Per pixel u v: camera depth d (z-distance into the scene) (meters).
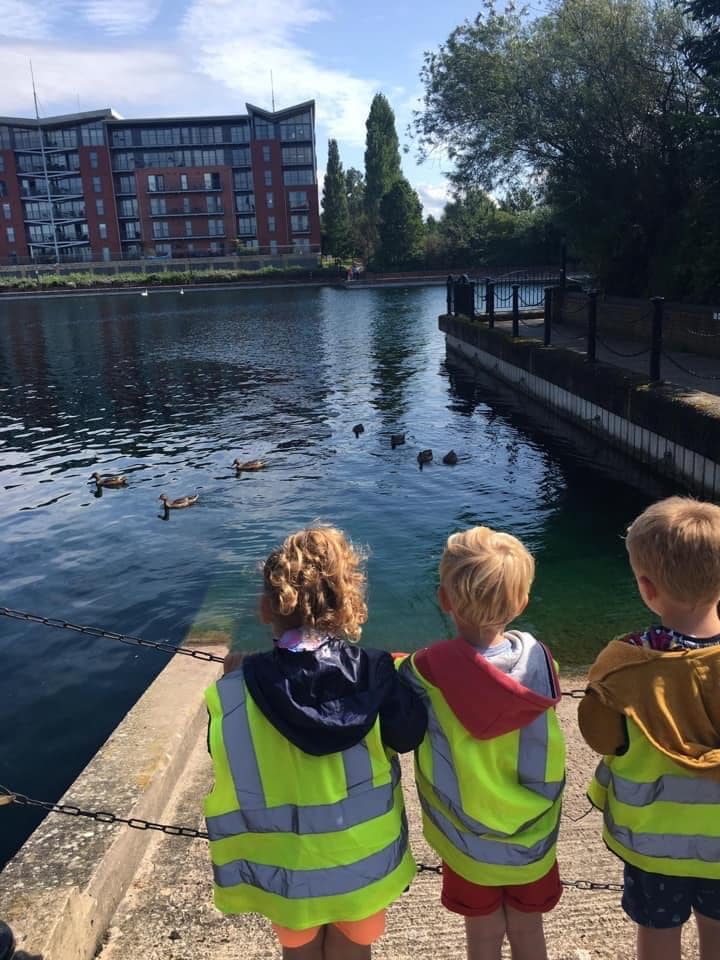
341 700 1.75
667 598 1.91
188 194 86.88
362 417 16.70
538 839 1.90
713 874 1.84
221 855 1.82
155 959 2.53
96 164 86.00
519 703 1.79
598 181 20.80
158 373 24.48
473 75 21.91
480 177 23.80
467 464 12.27
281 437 15.03
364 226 93.69
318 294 64.50
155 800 3.23
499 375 20.27
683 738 1.81
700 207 16.02
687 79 19.09
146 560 8.73
